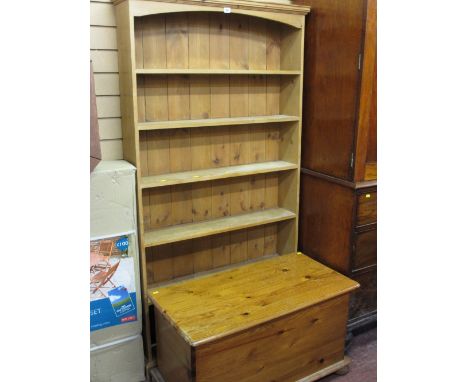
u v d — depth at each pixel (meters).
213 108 2.65
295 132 2.80
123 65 2.22
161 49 2.40
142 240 2.32
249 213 2.93
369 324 2.76
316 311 2.23
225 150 2.77
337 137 2.55
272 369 2.16
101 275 2.19
